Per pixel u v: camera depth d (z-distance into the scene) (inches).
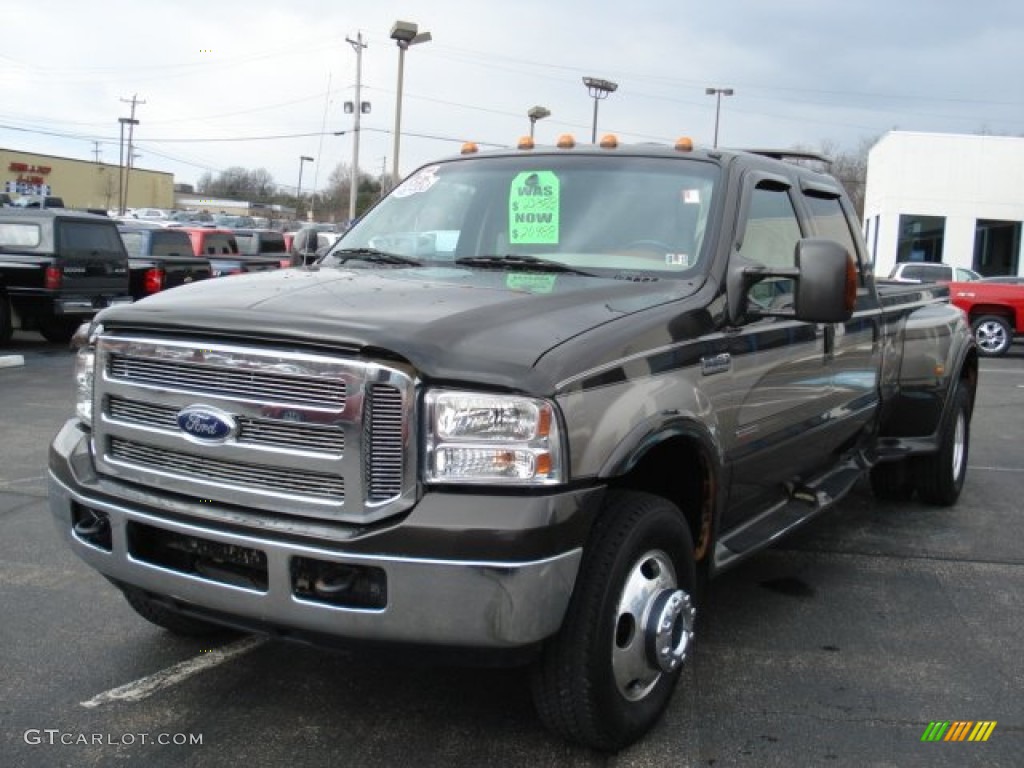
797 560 220.7
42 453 304.0
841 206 215.0
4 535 221.1
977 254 1123.3
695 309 142.9
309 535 112.8
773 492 183.0
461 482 110.7
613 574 121.5
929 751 134.8
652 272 153.8
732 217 159.2
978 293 717.3
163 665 156.8
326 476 113.9
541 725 139.0
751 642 172.2
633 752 132.6
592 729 124.2
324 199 3681.1
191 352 120.3
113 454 132.4
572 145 184.2
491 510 109.2
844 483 206.1
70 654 160.1
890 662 164.7
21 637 166.4
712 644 171.0
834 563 219.0
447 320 119.2
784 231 181.0
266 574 117.2
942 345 251.1
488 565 108.1
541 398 111.0
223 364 118.1
